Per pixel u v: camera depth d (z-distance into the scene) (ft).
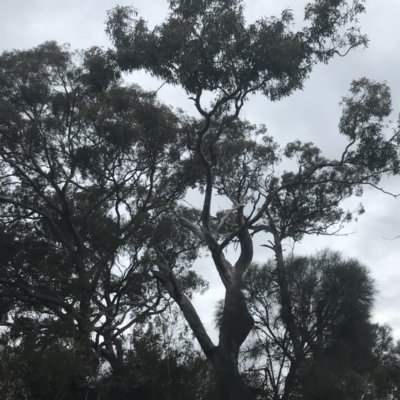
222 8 78.89
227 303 75.46
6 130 95.20
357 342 67.31
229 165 104.58
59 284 93.71
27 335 86.33
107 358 91.50
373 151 86.74
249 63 78.79
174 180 102.01
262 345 69.10
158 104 89.10
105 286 90.48
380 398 67.21
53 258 91.30
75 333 82.69
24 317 98.12
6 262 96.07
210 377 76.33
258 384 68.49
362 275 69.21
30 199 101.76
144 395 86.02
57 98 96.17
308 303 68.80
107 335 90.33
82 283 85.61
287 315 68.90
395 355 69.92
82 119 90.48
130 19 81.20
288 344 68.23
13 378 72.90
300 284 69.51
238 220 101.50
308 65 82.94
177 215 98.99
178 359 82.99
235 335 74.08
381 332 70.44
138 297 94.48
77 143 94.07
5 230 98.58
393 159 87.10
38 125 93.45
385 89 86.22
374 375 66.59
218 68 79.56
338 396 63.00
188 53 76.64
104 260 88.58
